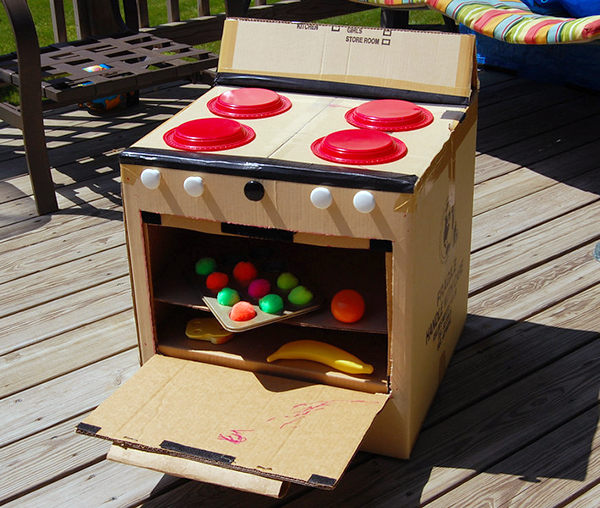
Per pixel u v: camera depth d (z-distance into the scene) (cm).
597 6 260
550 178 268
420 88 162
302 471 126
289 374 151
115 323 201
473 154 171
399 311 137
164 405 144
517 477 147
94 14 327
